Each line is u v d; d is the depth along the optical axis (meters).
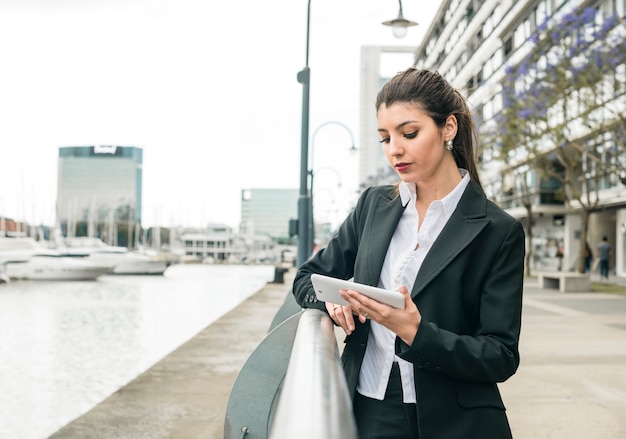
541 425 5.37
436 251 1.73
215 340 10.94
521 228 1.74
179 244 136.62
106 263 72.12
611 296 19.97
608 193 32.06
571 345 9.81
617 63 19.25
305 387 0.98
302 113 17.12
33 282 56.28
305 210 17.27
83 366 13.41
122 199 178.25
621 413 5.75
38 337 19.05
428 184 1.83
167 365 8.55
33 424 8.50
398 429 1.76
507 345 1.65
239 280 60.62
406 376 1.77
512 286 1.70
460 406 1.67
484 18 46.81
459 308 1.71
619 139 21.05
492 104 44.88
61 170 179.12
